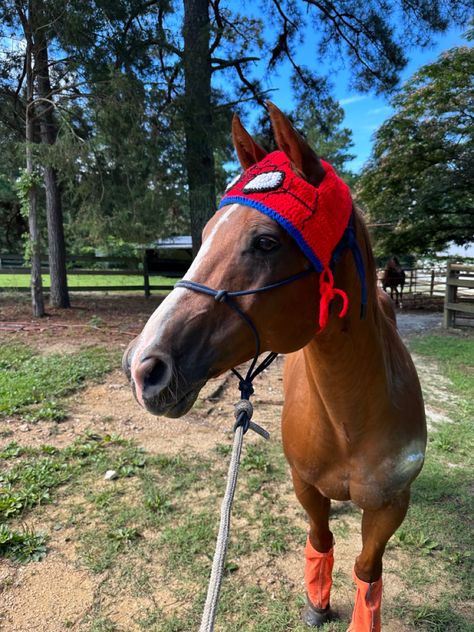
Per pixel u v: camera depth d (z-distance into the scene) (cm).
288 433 174
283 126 110
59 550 251
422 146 1276
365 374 139
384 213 1388
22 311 970
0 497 289
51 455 349
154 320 114
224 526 110
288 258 112
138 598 221
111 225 821
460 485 327
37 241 881
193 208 868
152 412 108
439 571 245
